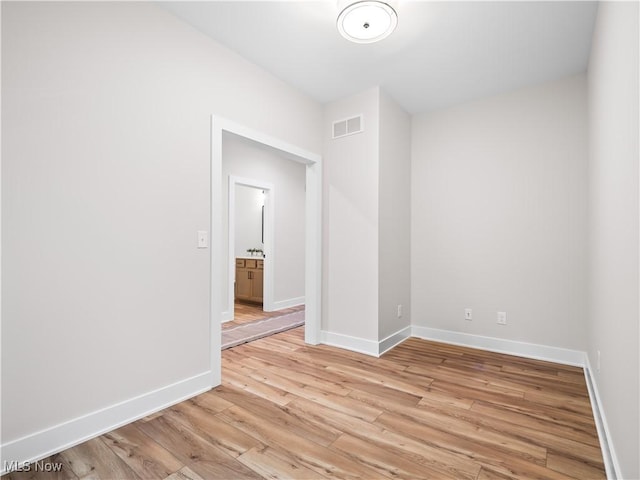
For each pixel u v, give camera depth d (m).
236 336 3.68
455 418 1.94
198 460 1.56
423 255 3.65
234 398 2.19
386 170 3.22
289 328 4.07
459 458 1.58
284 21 2.20
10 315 1.48
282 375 2.58
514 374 2.60
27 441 1.52
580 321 2.81
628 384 1.25
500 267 3.19
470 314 3.35
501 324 3.17
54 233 1.61
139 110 1.95
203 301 2.29
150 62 2.01
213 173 2.35
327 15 2.14
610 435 1.59
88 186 1.73
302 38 2.38
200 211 2.28
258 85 2.73
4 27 1.47
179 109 2.16
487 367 2.76
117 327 1.85
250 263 5.79
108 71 1.82
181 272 2.16
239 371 2.66
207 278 2.32
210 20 2.19
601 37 1.88
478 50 2.51
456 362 2.88
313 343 3.39
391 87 3.11
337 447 1.67
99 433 1.76
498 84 3.04
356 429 1.83
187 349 2.20
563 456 1.60
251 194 6.54
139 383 1.94
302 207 5.88
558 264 2.91
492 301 3.23
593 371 2.31
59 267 1.63
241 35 2.34
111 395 1.82
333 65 2.73
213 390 2.31
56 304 1.62
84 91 1.72
